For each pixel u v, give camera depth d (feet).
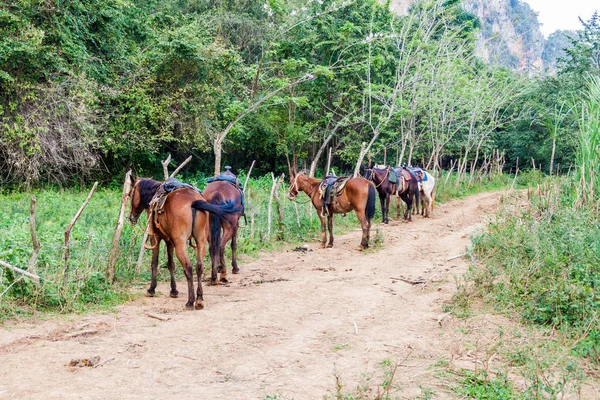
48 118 64.39
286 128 94.43
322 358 20.63
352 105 88.94
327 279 35.06
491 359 20.38
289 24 79.82
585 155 42.78
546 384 17.56
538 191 46.16
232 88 90.79
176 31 77.71
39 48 61.62
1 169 68.23
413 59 85.92
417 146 113.09
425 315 26.68
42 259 28.66
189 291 27.20
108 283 29.94
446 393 17.38
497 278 30.58
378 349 21.66
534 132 122.62
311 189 48.26
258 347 21.85
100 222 46.80
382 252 44.75
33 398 16.30
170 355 20.58
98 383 17.67
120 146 74.13
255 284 33.65
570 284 25.99
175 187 28.58
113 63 78.02
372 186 45.93
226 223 33.68
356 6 89.35
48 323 23.76
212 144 90.17
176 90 81.30
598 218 38.27
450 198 93.25
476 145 125.80
